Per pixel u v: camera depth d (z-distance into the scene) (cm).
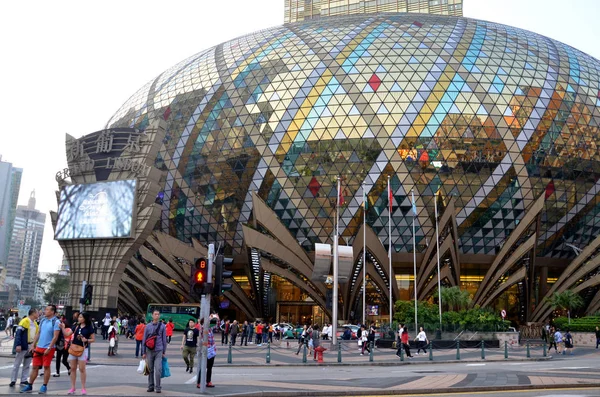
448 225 6078
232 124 6681
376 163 6178
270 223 5969
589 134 6556
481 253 6519
